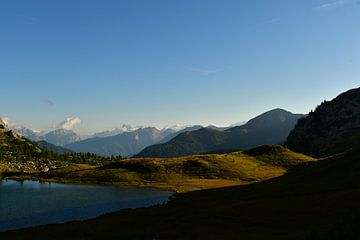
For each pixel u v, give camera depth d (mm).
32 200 138250
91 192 161250
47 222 95250
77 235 58906
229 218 60750
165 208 82688
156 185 178375
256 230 51156
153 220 67312
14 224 92875
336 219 49062
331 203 58906
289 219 54562
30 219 99562
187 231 54406
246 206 68688
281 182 101750
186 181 186875
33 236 61719
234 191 104188
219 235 49938
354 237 32000
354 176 80312
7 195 154000
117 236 52844
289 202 66312
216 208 71250
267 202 70188
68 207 120812
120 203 129000
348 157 101438
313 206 59438
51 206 123250
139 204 125688
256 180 187625
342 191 68562
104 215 84250
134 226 62906
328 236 34125
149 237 50938
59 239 56969
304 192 76312
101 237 53750
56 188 178125
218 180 188625
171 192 155375
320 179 89375
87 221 75062
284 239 43062
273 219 55969
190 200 97750
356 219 34781
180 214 69875
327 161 110438
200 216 65000
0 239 62625
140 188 171750
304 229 47656
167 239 49594
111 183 191875
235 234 49875
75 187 181000
